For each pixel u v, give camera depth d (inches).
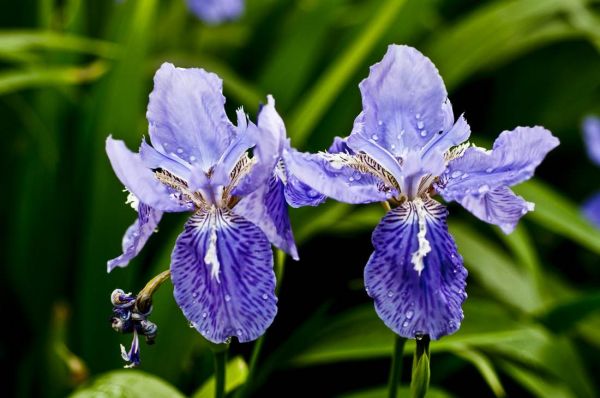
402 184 26.7
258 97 37.6
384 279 25.9
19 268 36.3
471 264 36.3
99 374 34.1
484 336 32.8
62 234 35.9
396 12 35.4
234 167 26.8
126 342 33.7
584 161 49.3
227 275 25.9
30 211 36.0
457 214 41.6
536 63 48.1
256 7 45.3
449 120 27.0
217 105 27.0
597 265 46.4
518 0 40.4
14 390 36.4
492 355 34.2
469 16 42.9
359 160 26.9
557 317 34.8
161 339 33.0
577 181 49.0
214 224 26.3
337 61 36.3
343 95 35.7
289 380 36.0
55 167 35.9
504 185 26.0
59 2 46.1
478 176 26.5
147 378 29.7
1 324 37.3
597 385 39.2
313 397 35.9
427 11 44.0
